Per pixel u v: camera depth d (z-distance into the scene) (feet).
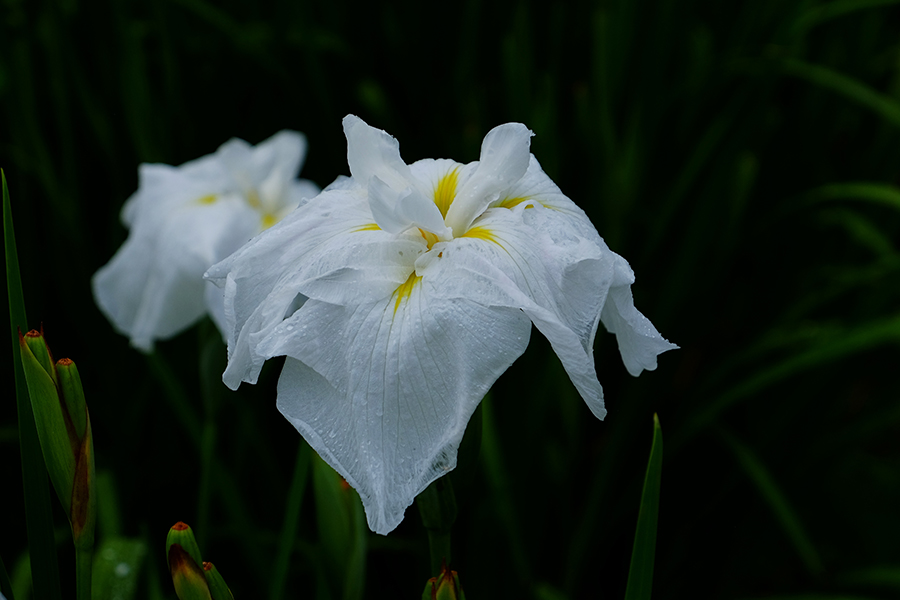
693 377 4.53
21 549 3.80
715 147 3.91
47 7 3.77
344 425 1.94
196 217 2.99
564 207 2.12
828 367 3.69
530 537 3.53
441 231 2.04
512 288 1.94
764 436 3.86
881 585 3.97
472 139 3.57
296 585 3.66
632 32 3.76
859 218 3.95
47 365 1.95
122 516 3.78
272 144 3.39
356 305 1.97
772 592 4.23
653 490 1.96
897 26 5.01
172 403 3.21
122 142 4.13
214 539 3.79
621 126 3.98
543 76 3.91
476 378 1.91
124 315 3.14
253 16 4.39
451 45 4.36
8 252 2.02
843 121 4.61
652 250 3.68
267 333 1.98
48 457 1.98
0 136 4.25
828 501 4.49
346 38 4.38
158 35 4.00
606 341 3.83
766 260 4.24
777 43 3.84
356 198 2.14
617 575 3.91
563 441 3.75
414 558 3.67
